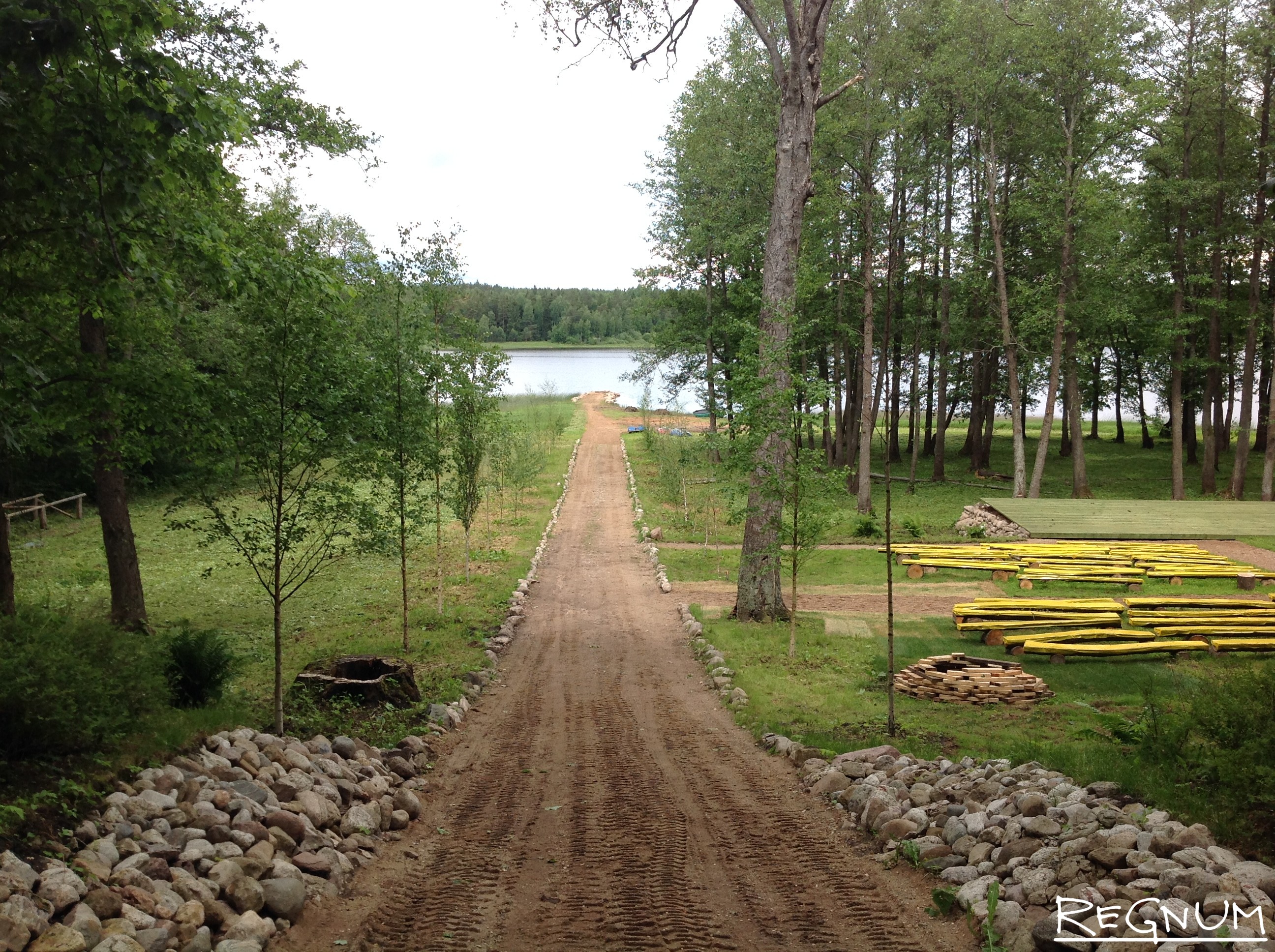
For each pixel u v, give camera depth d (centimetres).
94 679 629
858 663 1449
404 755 917
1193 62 3058
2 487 2775
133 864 478
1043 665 1441
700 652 1545
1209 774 595
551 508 3391
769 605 1827
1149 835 507
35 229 746
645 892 584
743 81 3472
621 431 5853
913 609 1927
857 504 3228
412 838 707
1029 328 3259
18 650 610
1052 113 3091
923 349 4128
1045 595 2075
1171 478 3934
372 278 1393
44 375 810
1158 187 3172
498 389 1930
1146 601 1831
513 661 1502
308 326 854
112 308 923
